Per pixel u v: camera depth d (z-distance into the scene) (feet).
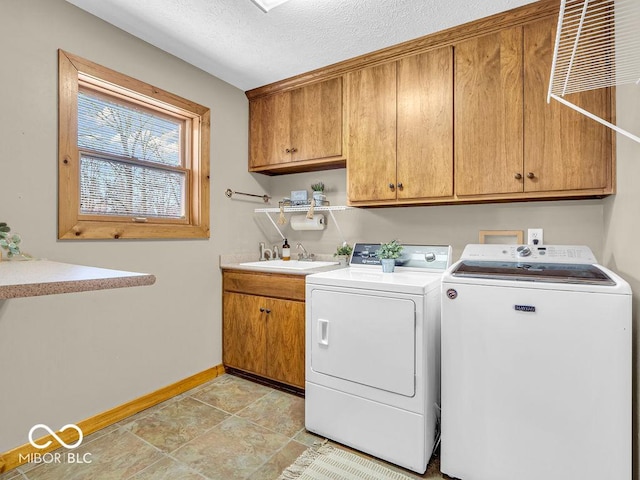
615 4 4.62
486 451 4.90
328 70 8.29
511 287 4.72
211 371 8.77
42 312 5.79
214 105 8.79
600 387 4.27
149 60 7.29
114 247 6.79
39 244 5.73
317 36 7.01
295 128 8.95
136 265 7.16
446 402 5.16
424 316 5.32
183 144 8.50
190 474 5.31
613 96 5.52
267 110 9.46
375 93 7.71
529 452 4.65
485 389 4.89
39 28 5.71
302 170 9.78
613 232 5.64
